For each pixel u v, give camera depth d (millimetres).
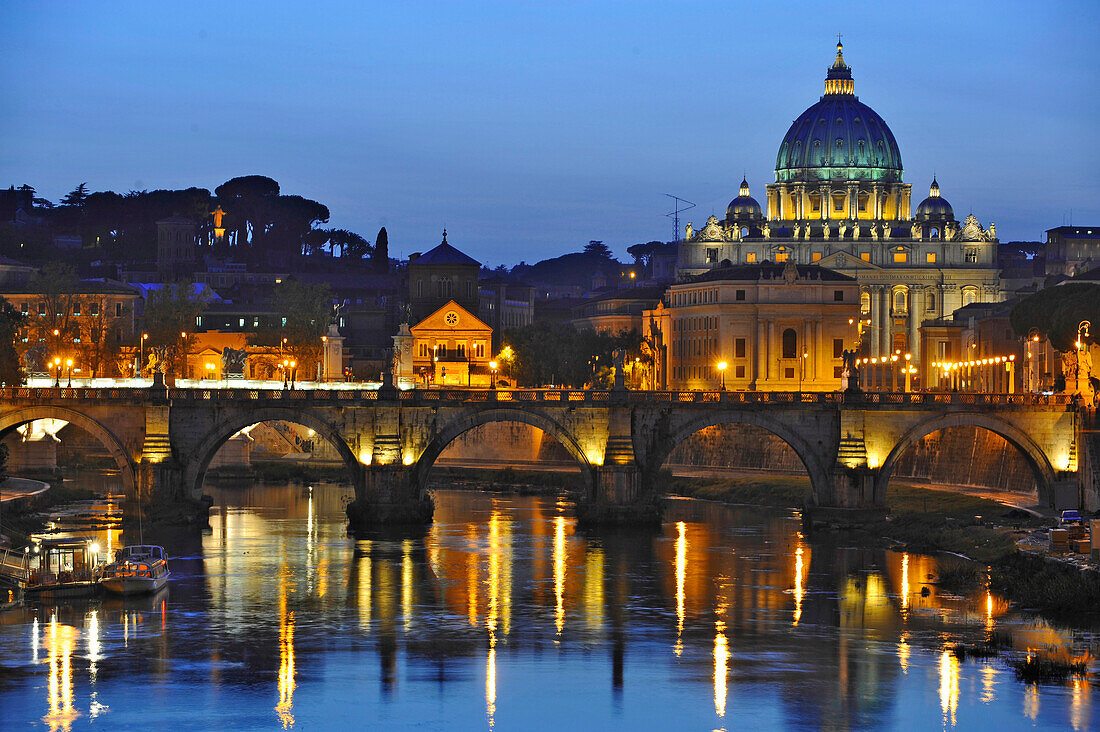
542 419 196625
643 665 122062
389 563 166375
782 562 167250
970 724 107125
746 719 108438
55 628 132875
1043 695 113438
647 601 145875
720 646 128000
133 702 111562
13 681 116250
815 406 194625
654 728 106625
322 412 196125
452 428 197000
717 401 196125
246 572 160250
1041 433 192625
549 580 156500
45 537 176625
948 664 121625
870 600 145625
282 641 129375
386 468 194875
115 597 146250
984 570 159750
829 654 125250
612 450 196375
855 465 192750
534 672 120062
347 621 137000
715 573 160375
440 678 118250
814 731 106062
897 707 110812
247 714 109312
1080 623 136000
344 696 113438
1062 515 174375
